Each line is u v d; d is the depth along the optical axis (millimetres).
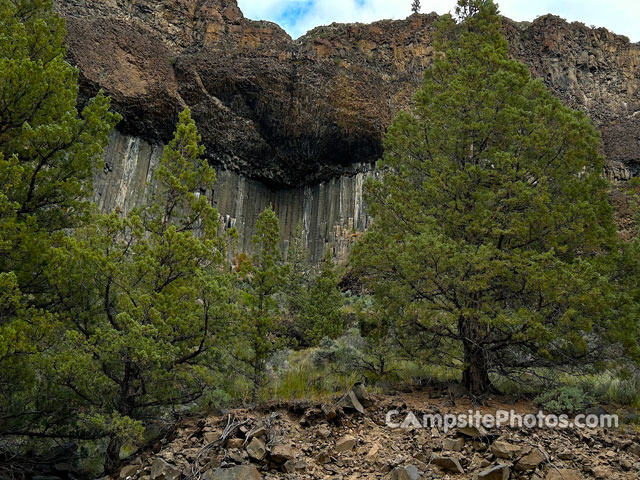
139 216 10094
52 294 9180
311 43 48156
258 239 14273
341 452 7426
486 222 10523
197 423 8484
